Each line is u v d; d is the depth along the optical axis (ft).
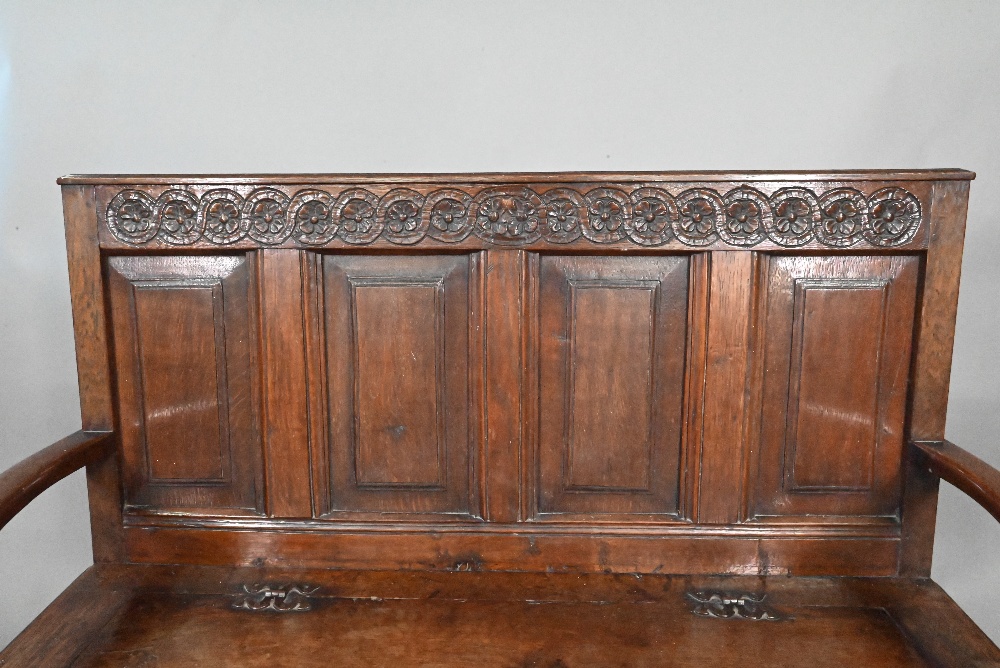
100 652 5.06
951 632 5.25
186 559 6.12
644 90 7.68
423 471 6.03
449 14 7.63
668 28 7.59
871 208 5.51
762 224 5.57
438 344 5.89
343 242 5.74
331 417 6.01
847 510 5.92
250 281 5.89
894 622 5.37
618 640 5.18
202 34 7.70
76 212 5.74
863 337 5.73
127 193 5.73
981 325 7.80
